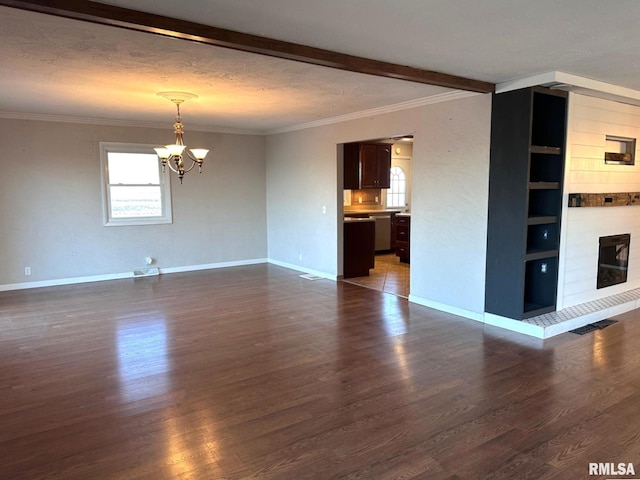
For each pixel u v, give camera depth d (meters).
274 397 3.02
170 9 2.50
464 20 2.66
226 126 7.44
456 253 4.91
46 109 5.71
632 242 5.43
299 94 4.75
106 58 3.41
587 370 3.43
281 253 8.05
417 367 3.51
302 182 7.33
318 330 4.44
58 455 2.38
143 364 3.59
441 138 4.95
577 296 4.84
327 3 2.41
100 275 6.82
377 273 7.38
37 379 3.32
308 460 2.32
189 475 2.21
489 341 4.09
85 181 6.58
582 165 4.62
